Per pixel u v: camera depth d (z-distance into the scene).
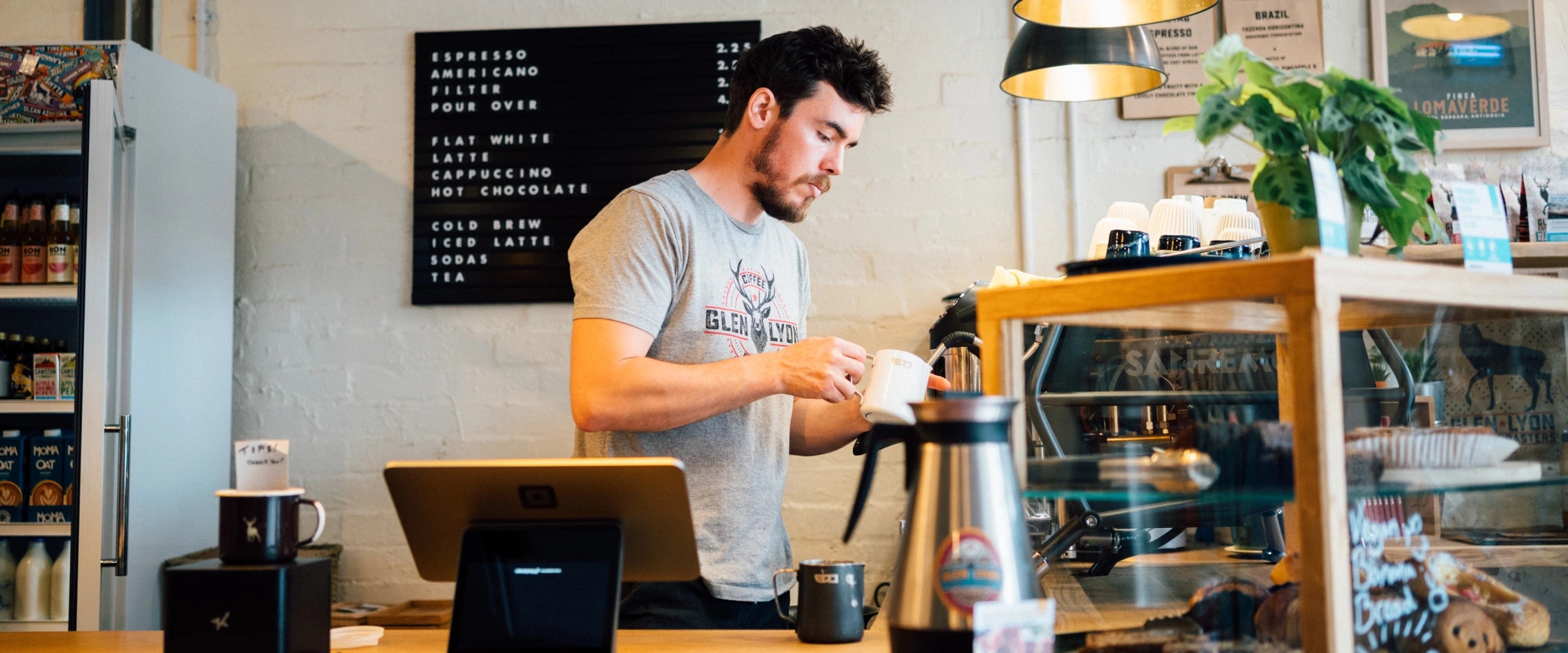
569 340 2.91
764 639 1.27
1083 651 0.95
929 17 2.91
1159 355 1.14
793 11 2.92
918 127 2.89
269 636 0.94
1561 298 1.02
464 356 2.93
